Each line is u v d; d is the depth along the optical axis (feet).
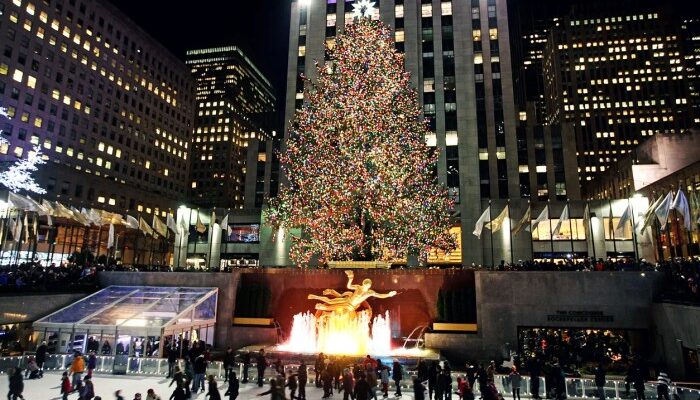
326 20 225.56
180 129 381.81
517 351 94.02
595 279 95.35
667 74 462.19
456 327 97.50
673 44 467.93
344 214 139.95
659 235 178.19
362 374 53.36
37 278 102.47
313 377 76.13
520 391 67.26
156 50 356.18
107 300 99.25
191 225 195.72
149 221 288.51
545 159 221.46
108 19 306.76
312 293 108.47
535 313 95.86
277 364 62.95
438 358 81.82
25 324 92.17
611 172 283.59
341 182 134.00
